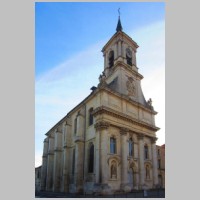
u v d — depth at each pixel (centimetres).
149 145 4191
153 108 4534
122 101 3766
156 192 3155
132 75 4378
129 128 3688
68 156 4100
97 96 3559
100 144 3150
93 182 3181
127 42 4638
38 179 6097
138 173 3656
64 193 3672
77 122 3819
